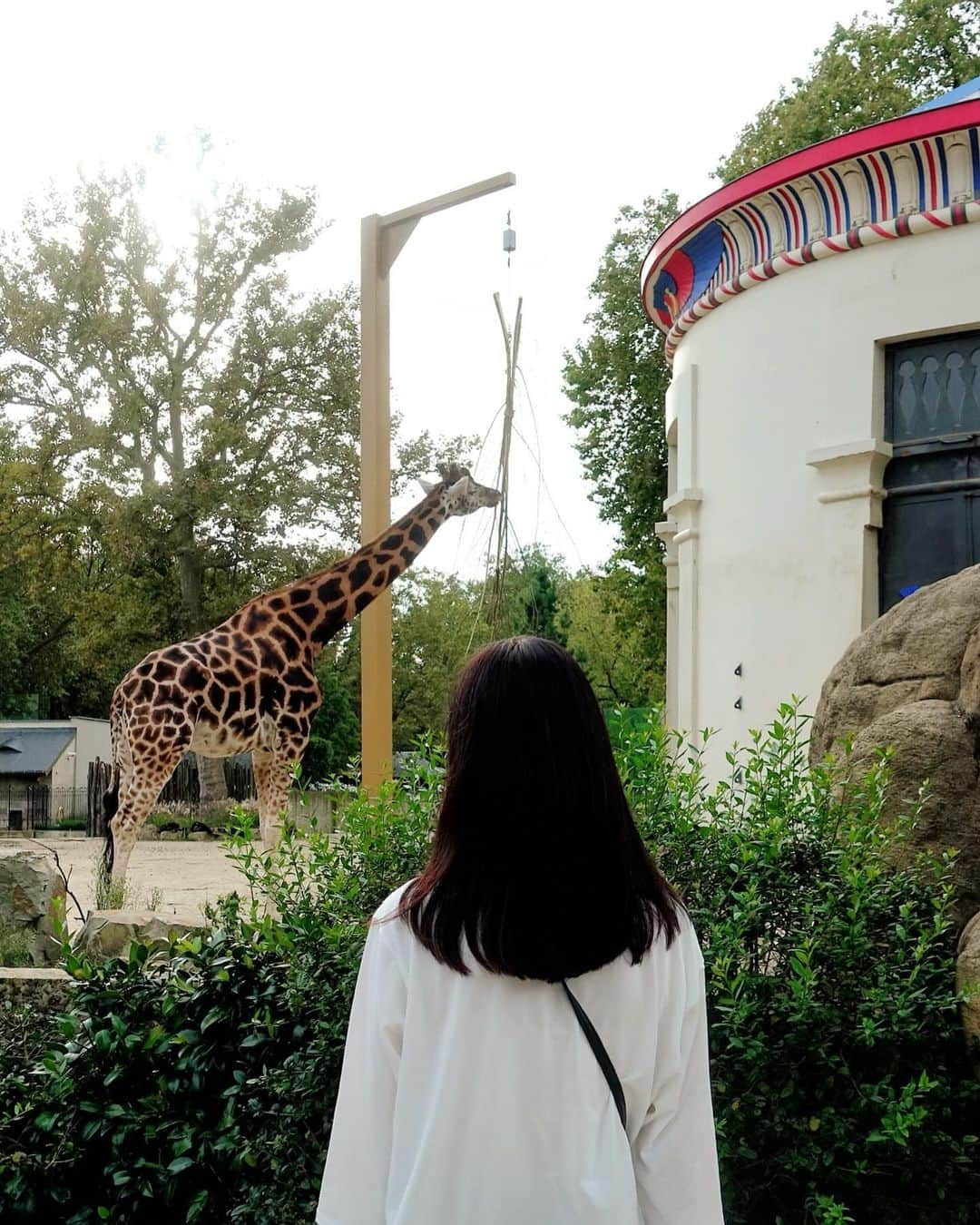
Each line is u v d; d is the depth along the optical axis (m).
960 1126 3.56
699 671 10.44
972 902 4.36
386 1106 1.86
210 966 4.08
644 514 27.64
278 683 9.17
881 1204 3.51
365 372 8.80
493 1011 1.82
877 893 3.75
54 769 35.44
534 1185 1.77
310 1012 3.82
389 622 9.48
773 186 9.41
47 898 7.72
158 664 8.82
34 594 31.77
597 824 1.87
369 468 8.77
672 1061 1.89
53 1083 3.98
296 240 29.52
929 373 8.94
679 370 11.33
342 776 4.94
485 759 1.89
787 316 9.59
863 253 9.09
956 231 8.66
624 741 4.34
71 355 29.39
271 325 29.41
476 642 7.82
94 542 30.55
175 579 30.42
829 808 4.15
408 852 4.08
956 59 25.55
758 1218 3.50
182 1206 3.90
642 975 1.88
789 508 9.49
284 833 4.42
